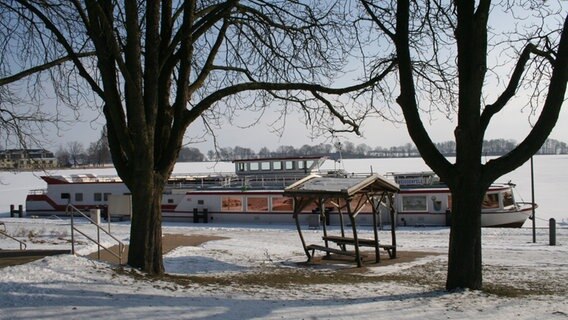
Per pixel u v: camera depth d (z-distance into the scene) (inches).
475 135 417.7
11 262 480.4
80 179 1772.9
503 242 936.9
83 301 323.0
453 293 399.9
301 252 835.4
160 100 478.6
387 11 493.7
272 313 313.7
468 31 416.5
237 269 644.1
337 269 677.3
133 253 448.5
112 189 1616.6
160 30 491.8
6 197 2345.0
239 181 1628.9
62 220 1438.2
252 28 546.3
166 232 1125.7
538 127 405.4
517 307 343.6
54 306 309.7
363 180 729.0
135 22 428.1
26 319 283.9
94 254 661.3
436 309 334.6
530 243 920.3
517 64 423.5
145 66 455.5
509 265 682.2
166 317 293.7
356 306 341.1
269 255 789.9
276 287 450.9
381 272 644.7
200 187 1552.7
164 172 465.1
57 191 1653.5
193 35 487.8
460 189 422.0
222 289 405.4
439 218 1283.2
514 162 412.2
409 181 1457.9
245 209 1433.3
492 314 321.7
